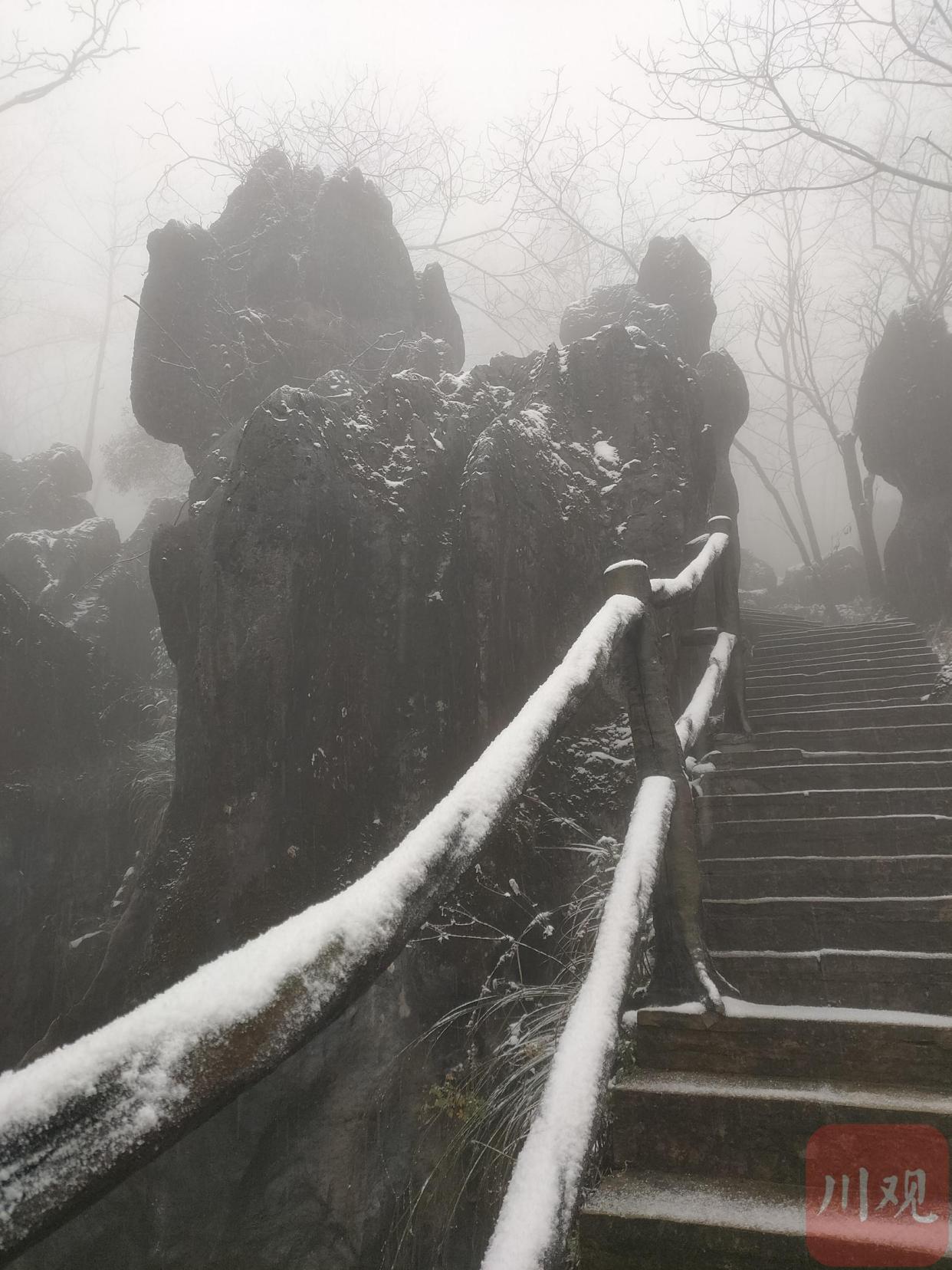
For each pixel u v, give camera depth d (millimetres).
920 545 10297
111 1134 653
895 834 3418
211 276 7723
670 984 2428
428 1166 3684
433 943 4066
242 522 4660
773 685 7047
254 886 4219
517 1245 1235
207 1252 3824
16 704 6672
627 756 4637
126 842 6656
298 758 4453
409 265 9055
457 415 5711
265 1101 3898
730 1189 1959
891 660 7477
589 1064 1575
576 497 5348
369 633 4867
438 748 4734
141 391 7391
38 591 10688
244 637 4523
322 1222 3762
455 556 4992
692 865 2479
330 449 4973
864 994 2570
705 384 11414
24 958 6039
